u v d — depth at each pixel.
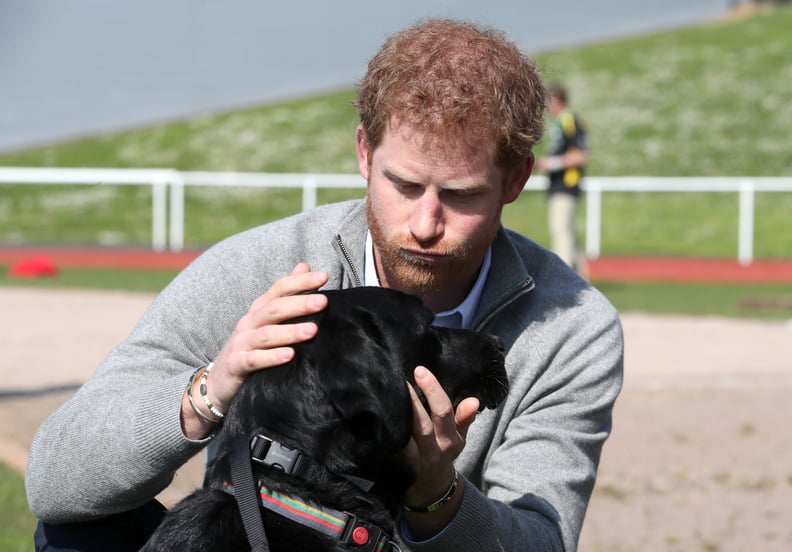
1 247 32.19
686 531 9.80
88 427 4.91
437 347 4.84
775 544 9.49
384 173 5.06
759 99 52.25
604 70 58.16
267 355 4.49
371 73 5.10
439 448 4.66
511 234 5.95
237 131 49.84
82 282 25.77
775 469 11.59
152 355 5.36
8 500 9.70
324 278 4.61
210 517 4.58
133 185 43.41
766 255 31.20
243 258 5.59
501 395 5.04
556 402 5.56
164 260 30.50
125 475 4.80
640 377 15.44
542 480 5.39
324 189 41.59
